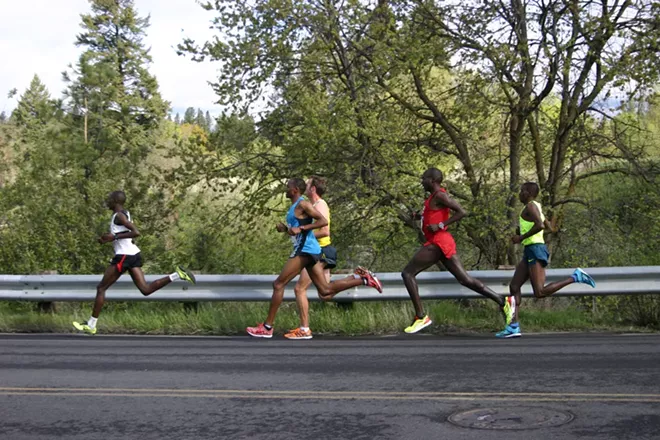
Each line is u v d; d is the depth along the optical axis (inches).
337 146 541.0
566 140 614.9
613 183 630.5
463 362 286.4
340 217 569.3
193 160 582.2
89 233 532.7
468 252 639.8
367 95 555.5
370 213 552.4
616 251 580.4
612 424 197.0
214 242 590.2
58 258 527.5
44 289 425.1
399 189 523.8
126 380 267.3
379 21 541.3
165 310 432.8
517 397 228.4
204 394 243.8
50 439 197.6
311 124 523.5
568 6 529.7
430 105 591.2
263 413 218.7
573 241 616.1
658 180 592.4
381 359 297.4
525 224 343.9
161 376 273.3
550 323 379.2
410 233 590.9
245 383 258.8
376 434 194.7
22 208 554.6
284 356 310.5
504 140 604.1
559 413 209.0
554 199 621.0
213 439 194.5
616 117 603.2
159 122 1049.5
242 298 403.2
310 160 552.4
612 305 420.8
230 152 580.4
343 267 595.8
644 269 366.3
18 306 467.8
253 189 603.5
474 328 376.5
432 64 561.0
